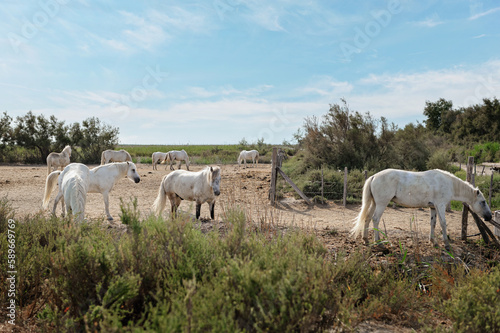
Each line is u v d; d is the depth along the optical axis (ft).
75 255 11.16
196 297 9.04
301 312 8.94
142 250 11.90
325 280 11.10
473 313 11.38
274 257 11.73
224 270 10.28
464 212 24.40
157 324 8.32
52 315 10.64
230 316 8.11
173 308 8.50
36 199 37.47
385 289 14.65
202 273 11.67
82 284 10.98
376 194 22.85
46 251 13.32
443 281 15.83
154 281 11.14
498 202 36.76
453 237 25.29
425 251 21.36
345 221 30.22
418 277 17.16
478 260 20.90
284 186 45.75
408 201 22.71
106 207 28.07
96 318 9.32
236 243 13.15
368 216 23.75
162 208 27.32
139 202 37.45
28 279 13.05
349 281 14.94
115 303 9.33
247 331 8.74
